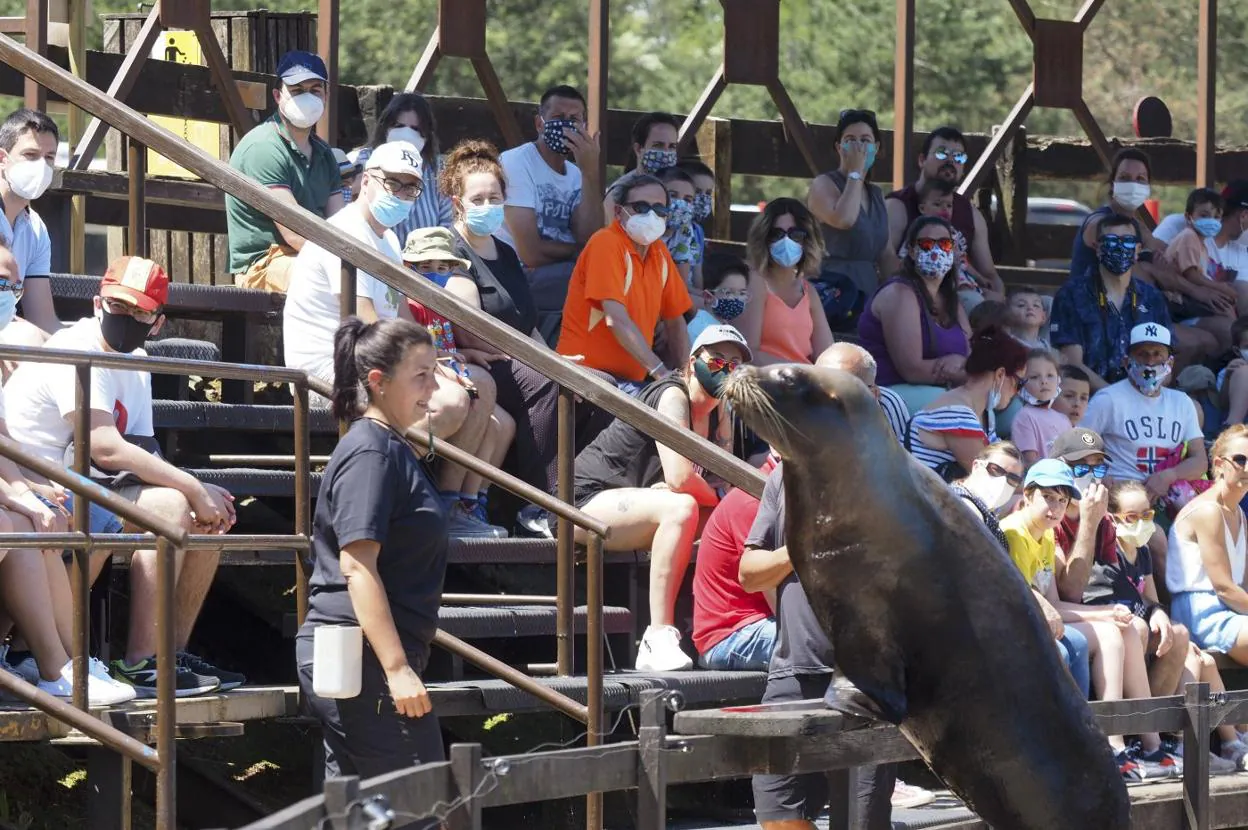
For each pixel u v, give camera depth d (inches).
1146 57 3400.6
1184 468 1131.3
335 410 617.6
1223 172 1653.5
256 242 961.5
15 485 667.4
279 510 928.9
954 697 560.7
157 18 1078.4
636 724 785.6
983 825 770.8
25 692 576.1
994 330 1067.3
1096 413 1131.9
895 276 1105.4
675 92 3186.5
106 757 621.3
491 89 1243.8
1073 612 933.2
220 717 662.5
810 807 693.3
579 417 902.4
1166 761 911.0
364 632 591.2
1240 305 1334.9
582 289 946.1
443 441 743.1
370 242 860.0
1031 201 2518.5
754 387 534.9
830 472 541.6
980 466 911.0
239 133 1112.8
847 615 556.4
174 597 590.9
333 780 415.2
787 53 3223.4
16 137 813.9
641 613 877.2
